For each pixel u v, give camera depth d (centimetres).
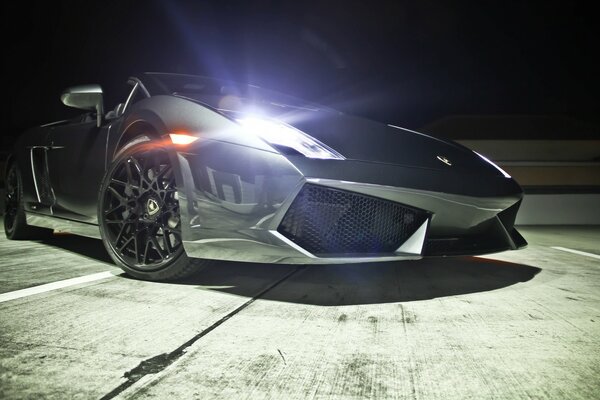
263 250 203
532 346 156
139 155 244
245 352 148
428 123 1008
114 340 156
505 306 203
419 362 142
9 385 123
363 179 206
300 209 203
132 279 244
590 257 338
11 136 985
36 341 154
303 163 201
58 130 331
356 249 213
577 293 227
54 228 333
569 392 123
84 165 290
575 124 985
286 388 125
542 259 327
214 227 211
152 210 237
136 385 124
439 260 317
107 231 256
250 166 204
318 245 207
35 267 273
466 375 133
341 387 126
